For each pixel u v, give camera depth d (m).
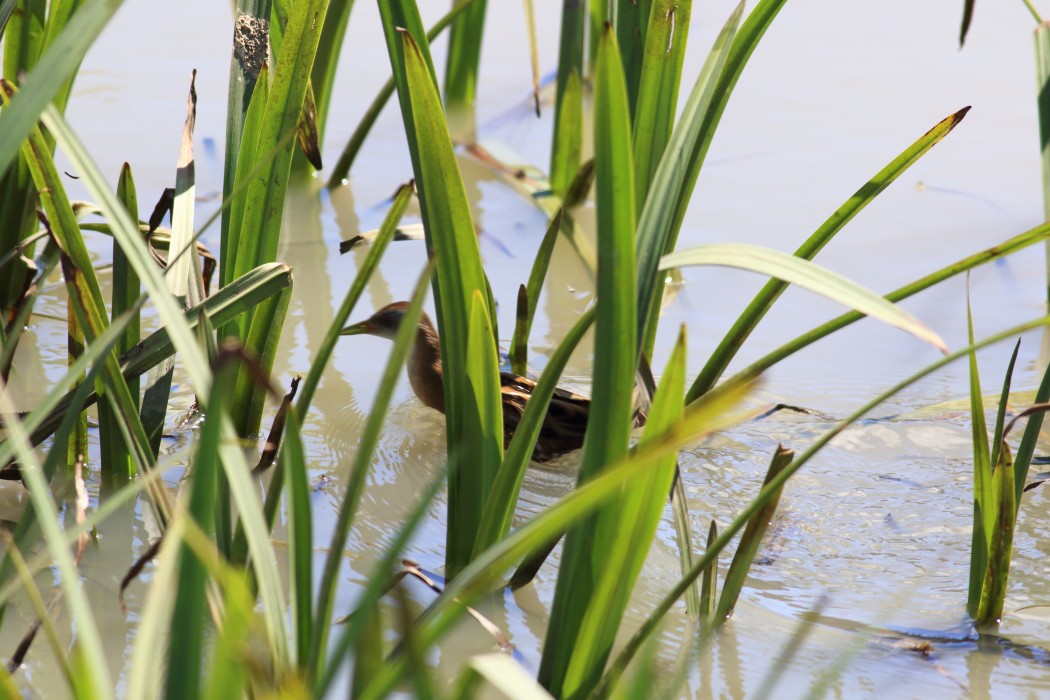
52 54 2.89
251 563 4.04
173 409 6.60
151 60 11.93
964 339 7.67
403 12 4.68
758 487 6.09
